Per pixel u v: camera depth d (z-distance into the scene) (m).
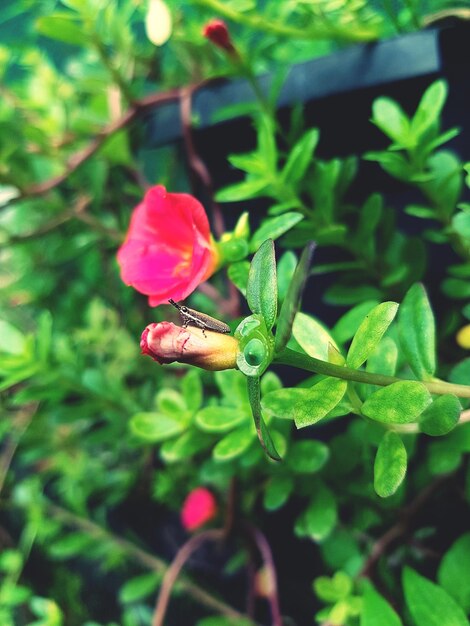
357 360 0.12
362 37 0.22
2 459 0.32
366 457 0.18
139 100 0.24
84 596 0.31
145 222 0.16
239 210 0.23
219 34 0.19
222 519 0.26
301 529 0.20
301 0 0.21
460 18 0.19
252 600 0.24
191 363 0.11
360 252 0.20
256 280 0.12
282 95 0.21
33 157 0.28
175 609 0.29
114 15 0.25
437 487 0.19
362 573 0.18
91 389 0.25
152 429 0.20
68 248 0.29
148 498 0.30
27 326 0.31
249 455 0.19
